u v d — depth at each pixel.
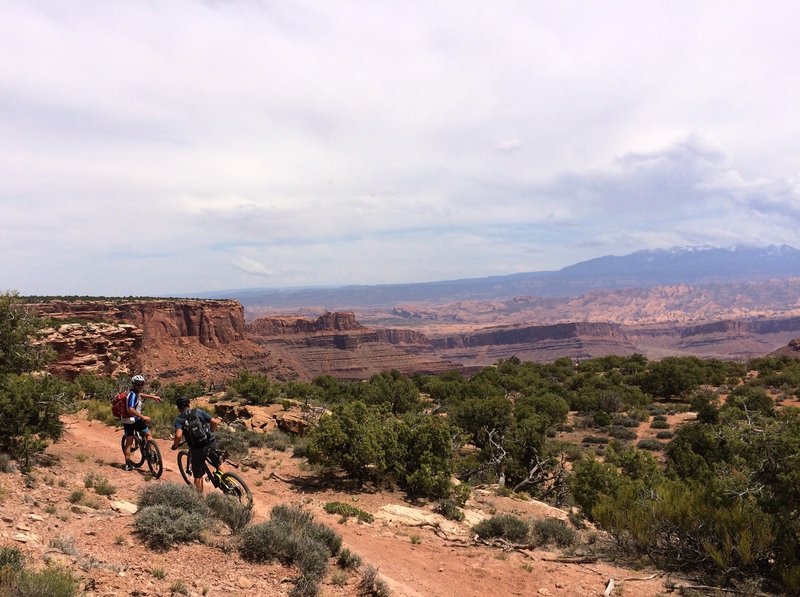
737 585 8.95
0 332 13.91
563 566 9.79
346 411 16.33
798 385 60.03
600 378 77.81
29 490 8.23
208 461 9.20
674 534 10.61
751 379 73.88
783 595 8.56
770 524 9.26
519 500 20.00
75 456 12.16
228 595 5.73
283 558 6.95
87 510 7.59
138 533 6.77
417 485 15.22
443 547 10.45
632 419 54.97
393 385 56.44
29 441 10.20
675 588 8.69
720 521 9.79
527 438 27.58
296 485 14.70
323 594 6.38
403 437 16.36
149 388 44.72
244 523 7.64
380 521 11.94
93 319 102.50
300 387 56.06
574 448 38.91
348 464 15.74
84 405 21.94
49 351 15.16
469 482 24.17
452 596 7.60
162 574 5.70
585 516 18.30
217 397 41.59
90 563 5.59
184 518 6.93
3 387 10.83
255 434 21.98
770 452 9.52
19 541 5.71
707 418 44.62
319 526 8.20
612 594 8.31
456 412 35.00
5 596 4.34
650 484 18.20
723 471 11.88
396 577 7.96
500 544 11.13
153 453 11.02
